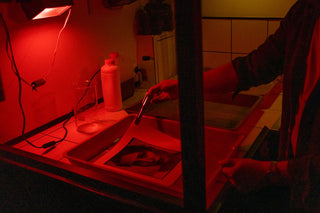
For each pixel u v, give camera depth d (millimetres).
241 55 1816
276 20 1676
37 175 830
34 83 1180
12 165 876
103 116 1339
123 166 965
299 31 813
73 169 824
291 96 794
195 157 572
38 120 1242
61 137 1178
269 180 721
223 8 1826
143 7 1636
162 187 786
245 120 1151
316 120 688
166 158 1003
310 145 700
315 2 753
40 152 1073
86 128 1235
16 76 1146
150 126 1243
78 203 782
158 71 1646
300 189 684
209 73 1098
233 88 1082
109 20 1481
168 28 1642
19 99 1147
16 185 886
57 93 1304
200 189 594
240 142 996
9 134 1154
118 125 1201
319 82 680
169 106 1404
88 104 1446
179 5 495
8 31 1099
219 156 1006
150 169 945
